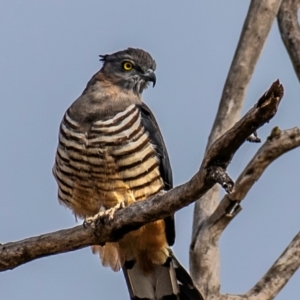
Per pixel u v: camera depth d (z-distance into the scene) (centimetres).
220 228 1291
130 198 1323
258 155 1264
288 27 1419
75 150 1309
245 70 1421
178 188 1035
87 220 1128
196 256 1291
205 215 1319
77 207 1375
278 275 1232
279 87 880
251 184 1272
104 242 1139
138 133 1306
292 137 1252
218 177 959
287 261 1237
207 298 1266
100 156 1298
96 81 1480
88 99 1359
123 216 1108
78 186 1338
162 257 1373
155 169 1327
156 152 1329
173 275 1369
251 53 1427
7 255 1124
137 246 1364
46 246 1125
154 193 1334
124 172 1306
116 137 1294
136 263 1387
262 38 1430
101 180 1314
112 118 1305
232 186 960
